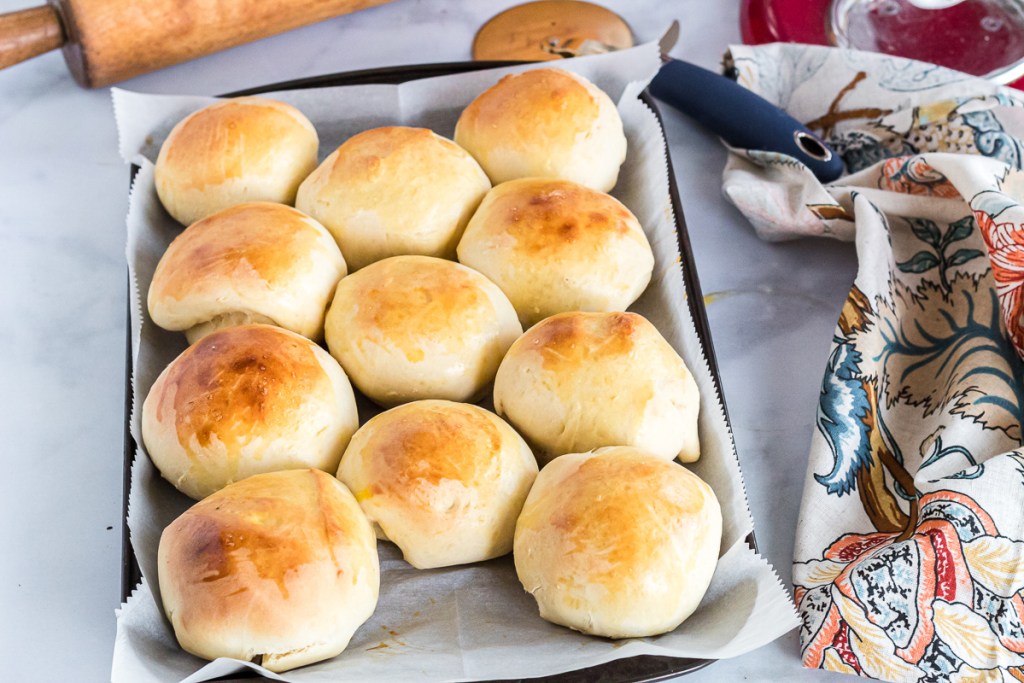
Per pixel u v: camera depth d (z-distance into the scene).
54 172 0.86
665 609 0.65
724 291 0.82
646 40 0.94
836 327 0.77
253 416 0.69
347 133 0.86
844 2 0.94
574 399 0.70
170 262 0.74
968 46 0.92
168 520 0.69
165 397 0.69
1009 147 0.83
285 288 0.73
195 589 0.63
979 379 0.75
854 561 0.70
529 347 0.71
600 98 0.82
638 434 0.69
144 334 0.75
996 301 0.78
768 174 0.85
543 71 0.82
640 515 0.65
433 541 0.67
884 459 0.74
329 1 0.91
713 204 0.86
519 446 0.70
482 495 0.68
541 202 0.76
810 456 0.73
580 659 0.64
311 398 0.70
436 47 0.93
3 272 0.82
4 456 0.75
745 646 0.63
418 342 0.72
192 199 0.79
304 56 0.92
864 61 0.88
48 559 0.71
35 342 0.79
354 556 0.65
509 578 0.69
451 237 0.78
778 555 0.72
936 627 0.67
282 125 0.80
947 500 0.70
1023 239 0.74
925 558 0.68
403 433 0.68
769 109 0.85
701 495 0.67
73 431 0.76
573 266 0.75
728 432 0.70
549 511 0.66
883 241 0.80
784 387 0.78
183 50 0.89
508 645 0.66
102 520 0.73
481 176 0.80
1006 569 0.68
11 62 0.86
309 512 0.65
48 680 0.68
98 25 0.85
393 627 0.67
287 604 0.63
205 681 0.63
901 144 0.86
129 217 0.78
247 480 0.67
